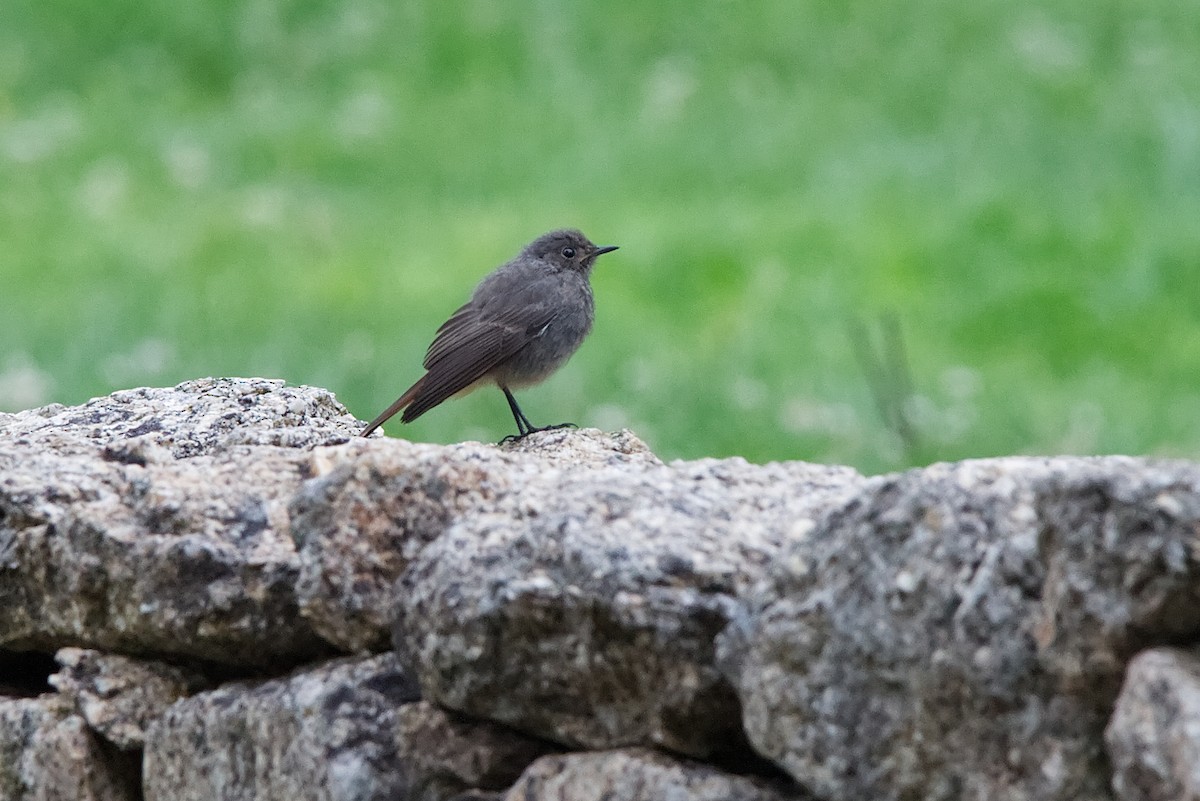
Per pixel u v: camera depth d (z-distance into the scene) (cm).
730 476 498
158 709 543
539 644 442
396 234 1984
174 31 2630
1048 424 1401
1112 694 368
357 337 1631
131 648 544
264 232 1992
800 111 2339
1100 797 370
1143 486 360
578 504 462
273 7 2700
